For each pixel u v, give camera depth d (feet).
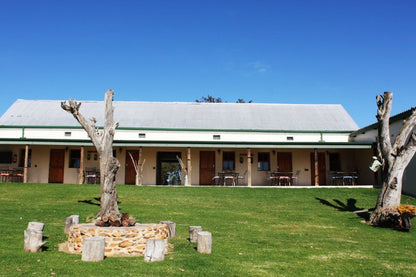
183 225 38.60
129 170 80.02
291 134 81.87
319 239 34.01
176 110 90.07
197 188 65.87
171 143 73.61
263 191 63.72
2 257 23.81
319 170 82.07
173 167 147.13
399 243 33.71
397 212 40.81
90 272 21.27
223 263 24.40
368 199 57.41
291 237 34.45
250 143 74.49
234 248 29.07
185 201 54.19
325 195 60.54
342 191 63.93
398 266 25.54
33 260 23.45
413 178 61.36
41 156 79.10
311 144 74.18
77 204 49.14
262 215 45.91
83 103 90.99
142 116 85.61
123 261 24.22
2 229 33.19
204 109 91.40
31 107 87.92
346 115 91.61
